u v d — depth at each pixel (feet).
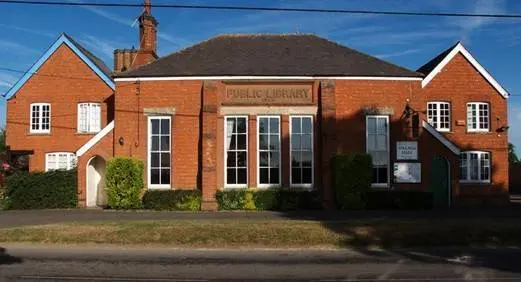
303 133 86.58
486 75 104.47
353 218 67.10
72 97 105.09
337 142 85.92
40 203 85.71
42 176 86.38
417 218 65.98
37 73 106.01
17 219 68.69
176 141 86.28
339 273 36.83
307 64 89.66
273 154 86.22
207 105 84.33
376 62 91.50
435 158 91.20
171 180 86.02
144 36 101.50
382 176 87.40
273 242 49.03
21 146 105.29
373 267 38.99
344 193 81.71
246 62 89.97
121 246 48.83
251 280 34.71
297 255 44.45
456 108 103.86
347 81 87.35
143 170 85.25
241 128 86.28
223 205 82.23
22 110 105.81
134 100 87.15
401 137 87.51
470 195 102.73
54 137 104.99
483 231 51.78
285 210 81.76
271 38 98.73
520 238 50.62
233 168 85.81
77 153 88.02
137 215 72.95
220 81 86.07
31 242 50.29
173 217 69.56
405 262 41.01
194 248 47.91
